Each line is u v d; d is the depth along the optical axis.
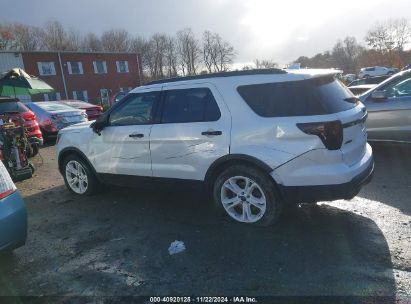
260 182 3.92
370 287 2.92
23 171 6.72
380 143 6.93
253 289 3.00
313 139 3.59
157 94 4.65
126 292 3.09
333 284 2.98
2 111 9.31
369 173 4.05
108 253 3.80
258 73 4.01
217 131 4.06
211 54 65.69
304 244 3.65
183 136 4.32
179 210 4.86
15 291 3.24
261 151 3.82
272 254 3.51
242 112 3.96
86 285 3.24
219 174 4.21
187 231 4.18
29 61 34.78
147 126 4.66
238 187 4.15
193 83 4.36
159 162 4.62
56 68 36.53
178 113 4.43
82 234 4.34
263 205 3.98
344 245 3.59
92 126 5.21
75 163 5.75
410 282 2.95
